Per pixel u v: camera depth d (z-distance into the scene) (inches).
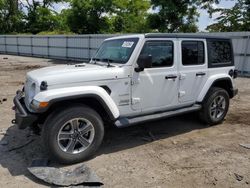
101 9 1588.3
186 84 210.7
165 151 185.5
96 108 177.0
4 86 427.5
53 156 159.5
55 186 142.2
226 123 247.0
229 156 178.5
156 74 191.2
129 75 179.3
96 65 191.0
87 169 154.8
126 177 151.8
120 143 197.9
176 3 1104.2
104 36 867.4
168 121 247.4
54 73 163.8
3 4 1924.2
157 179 150.2
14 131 216.5
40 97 152.6
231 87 246.1
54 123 155.7
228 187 143.5
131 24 1694.1
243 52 591.8
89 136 169.3
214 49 229.6
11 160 169.6
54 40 1088.2
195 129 229.3
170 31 1137.4
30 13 1973.4
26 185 143.2
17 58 1093.8
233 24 1103.0
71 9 1628.9
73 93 157.2
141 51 182.7
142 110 190.5
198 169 161.2
